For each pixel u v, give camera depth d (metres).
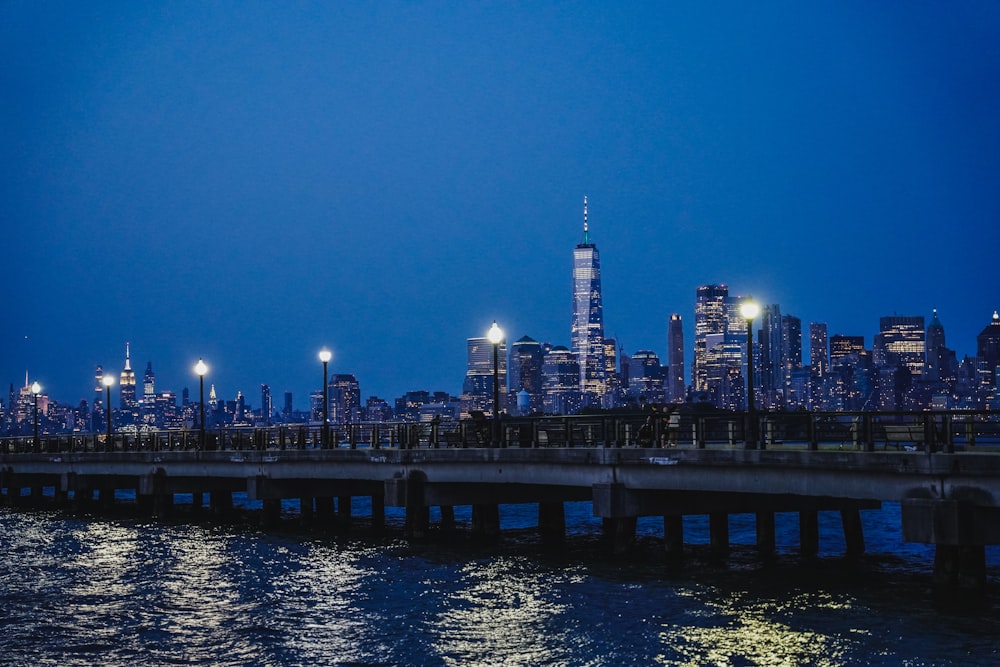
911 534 33.38
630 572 43.91
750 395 40.84
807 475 37.41
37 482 88.81
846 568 44.41
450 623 35.50
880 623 32.69
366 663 31.17
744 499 45.97
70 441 89.19
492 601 38.66
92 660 32.78
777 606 35.97
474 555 50.25
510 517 82.94
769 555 48.53
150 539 61.78
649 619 34.69
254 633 35.34
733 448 41.84
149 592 43.56
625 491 43.97
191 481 71.38
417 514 54.44
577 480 45.75
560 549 51.72
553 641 32.44
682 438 50.62
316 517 68.44
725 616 34.72
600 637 32.62
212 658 32.47
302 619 37.16
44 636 35.97
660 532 65.50
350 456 57.16
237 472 64.94
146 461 72.75
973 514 32.62
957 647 29.64
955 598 34.78
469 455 50.66
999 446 40.41
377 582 43.53
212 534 62.94
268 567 48.69
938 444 35.66
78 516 78.31
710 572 43.50
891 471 34.44
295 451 60.72
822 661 29.00
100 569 50.19
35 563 52.91
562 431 51.31
